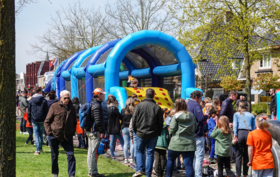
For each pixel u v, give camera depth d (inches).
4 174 126.3
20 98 388.8
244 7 665.0
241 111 247.8
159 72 489.7
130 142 294.0
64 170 253.6
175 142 211.5
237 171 245.4
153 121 224.7
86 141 379.6
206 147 344.2
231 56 717.3
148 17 880.3
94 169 236.1
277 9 671.8
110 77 398.0
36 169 251.9
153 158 228.8
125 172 256.1
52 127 214.4
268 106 975.6
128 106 291.4
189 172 208.8
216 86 1159.0
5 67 126.8
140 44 408.8
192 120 212.7
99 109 229.8
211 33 727.7
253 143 198.2
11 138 128.3
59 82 683.4
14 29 130.9
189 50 741.9
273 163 195.6
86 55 576.1
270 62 1028.5
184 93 417.7
